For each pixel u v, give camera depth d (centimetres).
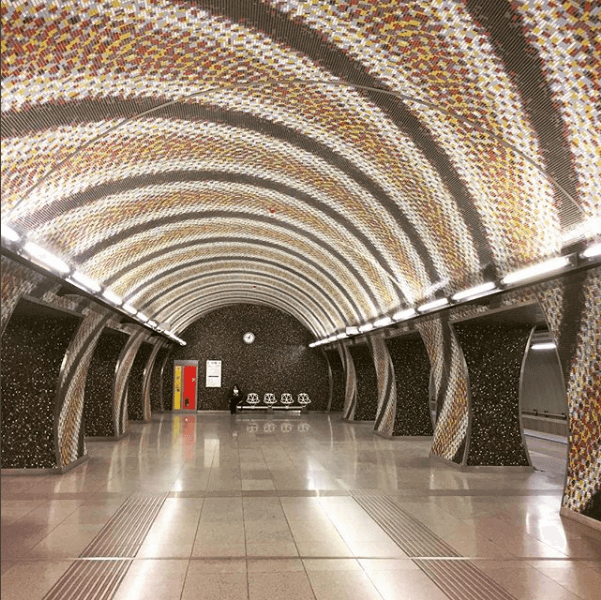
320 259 1591
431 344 1445
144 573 596
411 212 955
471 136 688
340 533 750
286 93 684
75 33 498
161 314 2261
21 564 621
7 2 442
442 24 530
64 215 824
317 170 934
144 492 1004
